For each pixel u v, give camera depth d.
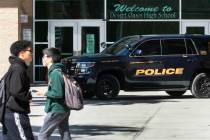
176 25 28.48
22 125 7.64
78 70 19.89
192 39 20.61
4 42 27.27
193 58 20.52
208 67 20.62
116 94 20.19
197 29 28.44
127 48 20.30
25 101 7.66
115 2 28.48
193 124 14.01
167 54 20.38
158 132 12.89
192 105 18.16
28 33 27.78
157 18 28.53
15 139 7.64
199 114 15.87
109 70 20.09
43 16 28.50
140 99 20.58
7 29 27.31
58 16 28.58
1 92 7.68
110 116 15.66
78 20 28.53
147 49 20.30
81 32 28.52
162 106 17.94
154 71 20.27
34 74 28.19
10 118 7.62
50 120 9.38
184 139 11.95
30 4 28.02
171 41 20.48
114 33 28.50
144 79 20.22
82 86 19.94
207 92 20.72
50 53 9.46
